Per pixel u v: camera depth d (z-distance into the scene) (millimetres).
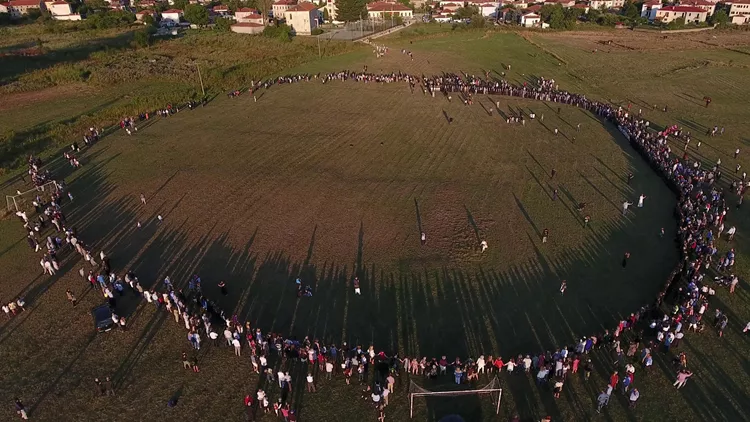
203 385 27641
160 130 66938
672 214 44750
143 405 26391
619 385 27406
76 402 26531
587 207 46000
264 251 39719
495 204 46719
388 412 26109
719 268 36531
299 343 29859
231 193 49031
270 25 145750
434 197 48094
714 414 25625
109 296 33062
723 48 119875
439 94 82438
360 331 31578
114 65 102125
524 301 34031
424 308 33469
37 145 61562
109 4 196250
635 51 117125
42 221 42469
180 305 31531
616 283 35719
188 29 154500
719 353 29141
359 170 54344
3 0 179875
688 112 73812
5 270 37375
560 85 90188
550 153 58500
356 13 156125
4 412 25938
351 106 76875
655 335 30047
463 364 28469
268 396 26953
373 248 40031
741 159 56719
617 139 62656
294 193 49031
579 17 167500
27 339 30766
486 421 25531
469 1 186250
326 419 25703
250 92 84625
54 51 114000
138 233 42250
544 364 27375
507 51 116250
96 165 55719
